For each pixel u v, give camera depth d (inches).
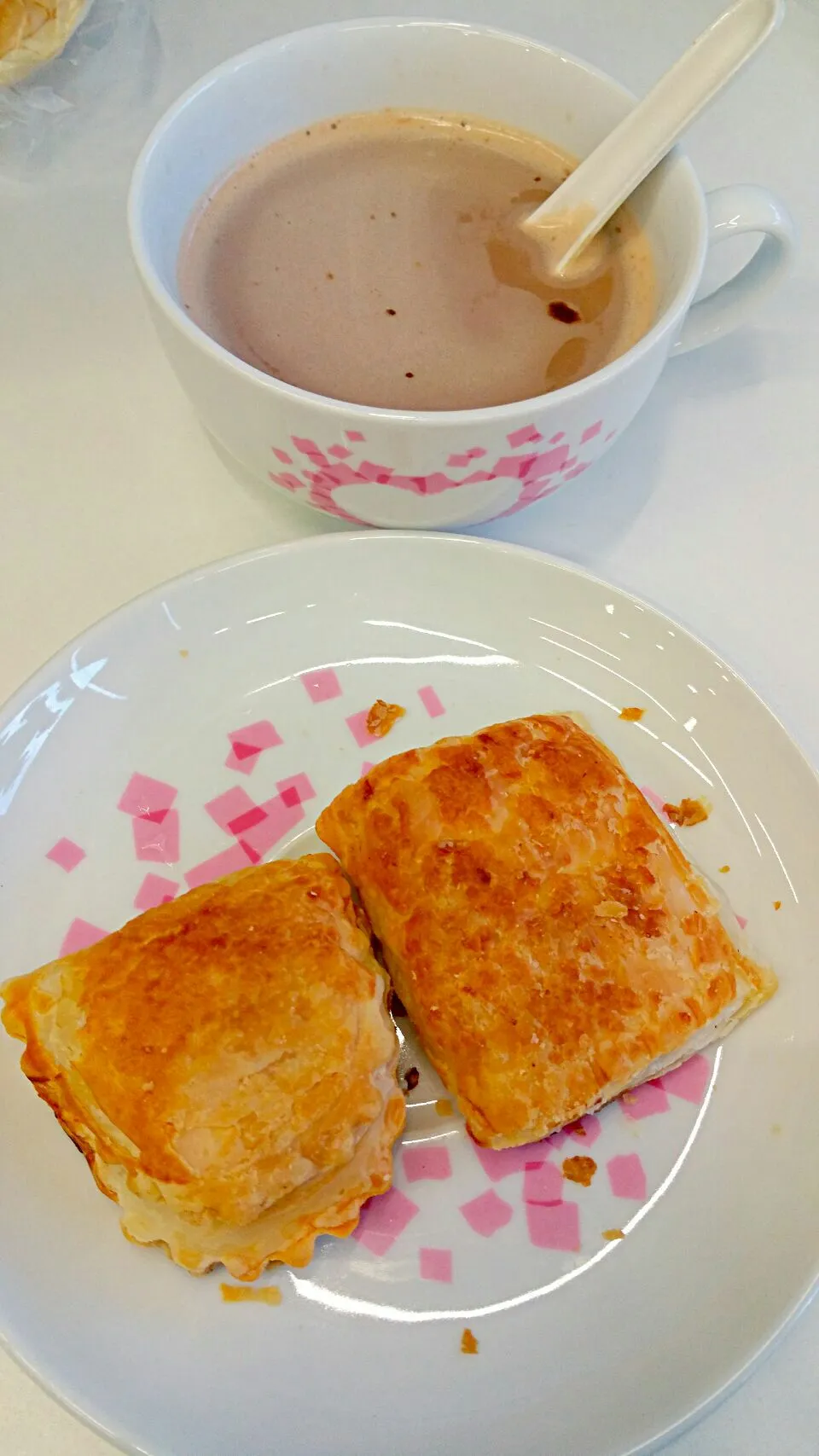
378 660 8.9
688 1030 7.2
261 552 8.7
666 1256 6.9
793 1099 7.2
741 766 8.4
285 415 7.3
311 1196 6.9
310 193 9.1
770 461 10.0
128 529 9.4
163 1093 6.6
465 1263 6.8
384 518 8.6
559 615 9.0
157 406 10.0
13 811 7.9
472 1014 7.2
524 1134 7.0
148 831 8.2
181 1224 6.7
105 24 11.9
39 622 8.9
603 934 7.4
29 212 11.0
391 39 8.9
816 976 7.6
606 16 12.8
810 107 12.3
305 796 8.4
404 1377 6.4
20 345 10.1
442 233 8.9
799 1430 6.4
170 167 8.2
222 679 8.7
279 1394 6.4
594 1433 6.2
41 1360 6.1
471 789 7.7
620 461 9.9
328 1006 6.9
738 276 9.1
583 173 8.6
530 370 8.2
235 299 8.5
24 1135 6.9
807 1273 6.5
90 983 7.0
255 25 12.3
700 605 9.3
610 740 8.7
